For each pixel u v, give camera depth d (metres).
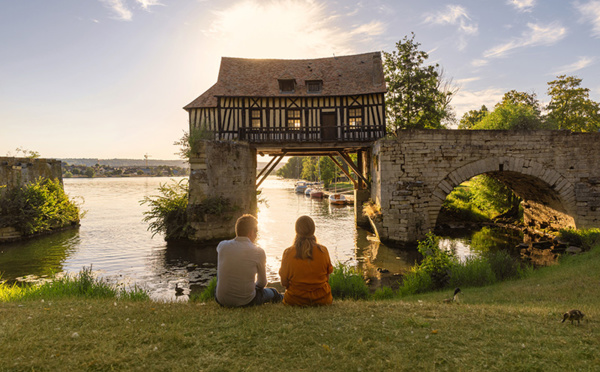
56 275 12.23
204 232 17.58
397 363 2.64
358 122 21.20
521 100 36.62
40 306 4.82
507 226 23.03
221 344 3.07
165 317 3.89
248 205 21.03
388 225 17.41
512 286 7.82
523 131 17.39
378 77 21.64
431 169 17.36
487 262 9.89
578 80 34.66
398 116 27.80
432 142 17.38
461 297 6.88
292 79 21.41
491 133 17.45
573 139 17.31
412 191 17.06
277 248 16.86
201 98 22.38
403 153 17.31
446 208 26.22
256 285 4.42
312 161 90.81
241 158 19.95
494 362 2.71
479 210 27.16
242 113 21.30
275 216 29.62
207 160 17.95
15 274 12.41
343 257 14.98
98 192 62.12
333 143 20.77
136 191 65.19
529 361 2.72
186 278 11.84
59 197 23.02
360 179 23.84
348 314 4.00
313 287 4.33
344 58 25.30
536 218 21.11
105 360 2.65
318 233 21.22
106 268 13.21
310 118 21.34
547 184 17.48
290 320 3.67
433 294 7.74
